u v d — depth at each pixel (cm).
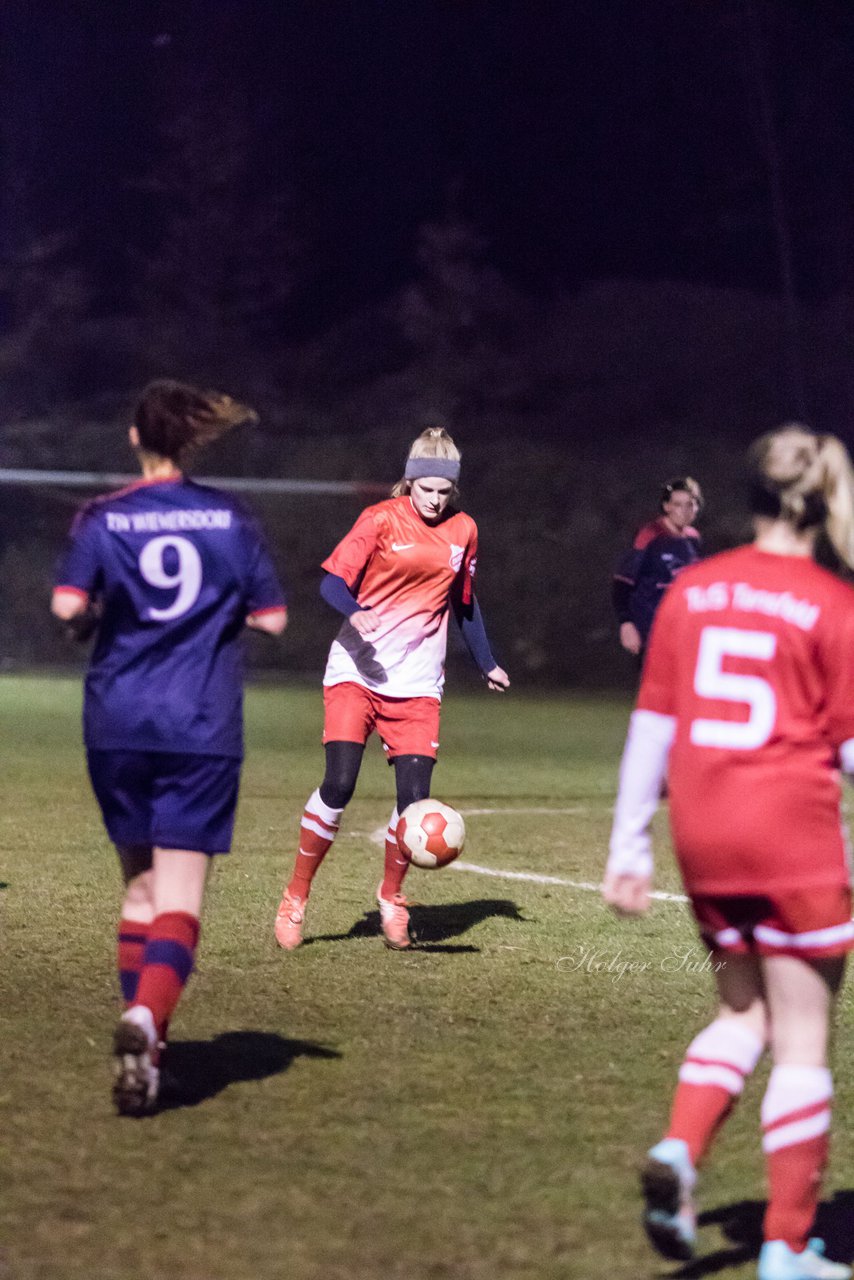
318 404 10081
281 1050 1359
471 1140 1130
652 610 2895
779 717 894
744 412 9244
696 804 907
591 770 3859
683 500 2877
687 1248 873
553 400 9725
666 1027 1455
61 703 5619
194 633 1179
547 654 7762
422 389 9662
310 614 7988
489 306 10119
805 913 892
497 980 1636
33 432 9200
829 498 914
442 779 3631
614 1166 1081
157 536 1170
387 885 1792
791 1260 902
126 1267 899
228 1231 956
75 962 1680
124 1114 1172
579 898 2122
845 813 3231
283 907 1777
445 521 1781
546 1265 918
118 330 10494
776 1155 907
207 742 1173
